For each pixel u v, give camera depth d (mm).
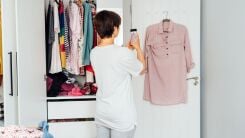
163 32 2627
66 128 2777
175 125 2705
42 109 2568
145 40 2668
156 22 2660
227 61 2199
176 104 2666
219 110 2352
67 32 2783
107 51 1795
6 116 2111
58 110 2762
